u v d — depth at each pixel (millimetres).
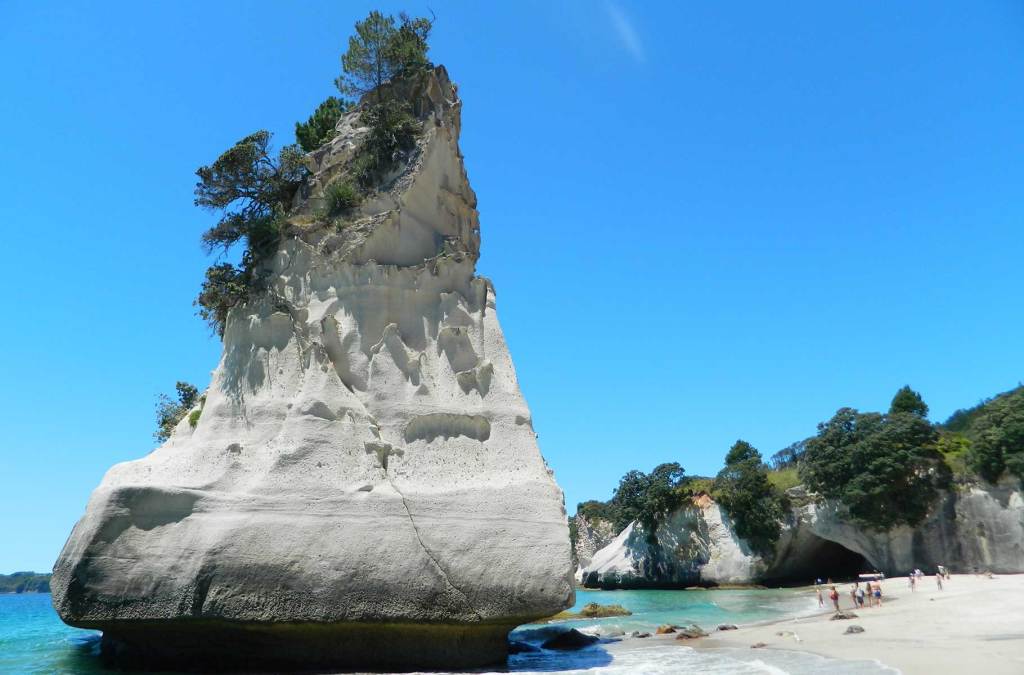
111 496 20750
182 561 20375
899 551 64250
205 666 21016
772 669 21562
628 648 28250
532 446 25250
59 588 20547
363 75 34750
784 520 75438
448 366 26047
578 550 116000
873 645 26109
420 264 28094
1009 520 58094
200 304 27656
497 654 23250
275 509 21359
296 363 24625
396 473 23422
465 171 31766
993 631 27734
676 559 81812
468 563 21844
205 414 24234
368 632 21219
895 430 65000
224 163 28000
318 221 28125
